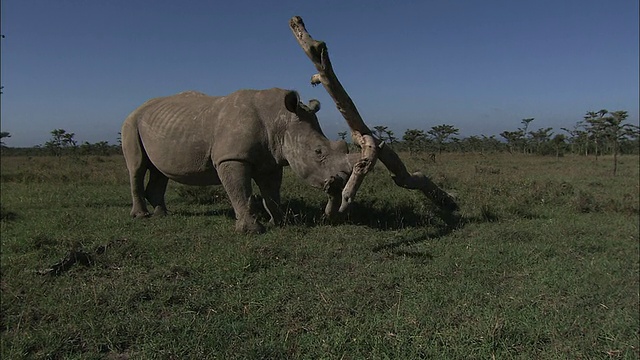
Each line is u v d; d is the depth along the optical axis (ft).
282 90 21.66
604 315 12.01
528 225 22.67
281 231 20.25
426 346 10.11
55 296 12.87
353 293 13.07
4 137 127.95
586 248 18.47
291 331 10.83
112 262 15.67
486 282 14.34
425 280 14.40
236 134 20.31
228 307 12.17
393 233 20.75
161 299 12.63
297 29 17.44
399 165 22.39
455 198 26.07
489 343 10.11
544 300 12.89
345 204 19.70
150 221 23.27
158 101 24.39
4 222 23.07
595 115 79.10
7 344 10.32
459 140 153.48
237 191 20.39
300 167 20.44
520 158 107.86
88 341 10.49
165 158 22.43
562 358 9.71
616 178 48.98
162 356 9.80
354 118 18.93
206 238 19.30
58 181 43.83
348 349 10.08
